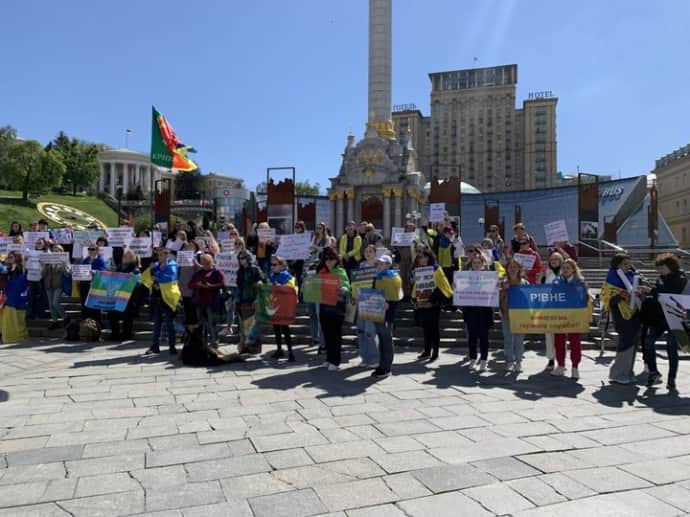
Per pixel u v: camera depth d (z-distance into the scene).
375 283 8.70
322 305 8.75
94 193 94.38
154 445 5.04
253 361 9.56
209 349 9.23
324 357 9.97
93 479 4.26
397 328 12.12
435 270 9.83
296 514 3.66
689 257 23.48
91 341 11.80
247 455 4.77
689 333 7.42
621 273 8.05
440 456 4.74
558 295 8.41
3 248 15.28
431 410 6.29
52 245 13.22
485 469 4.44
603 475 4.33
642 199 38.72
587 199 24.81
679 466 4.54
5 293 11.95
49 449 4.94
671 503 3.84
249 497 3.93
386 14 31.44
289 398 6.84
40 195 75.88
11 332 11.84
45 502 3.87
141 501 3.87
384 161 31.00
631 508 3.76
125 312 11.89
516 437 5.29
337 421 5.82
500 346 11.20
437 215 16.61
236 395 6.99
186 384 7.65
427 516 3.63
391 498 3.90
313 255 13.41
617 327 8.02
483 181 120.75
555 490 4.04
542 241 42.38
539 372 8.77
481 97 120.81
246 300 10.16
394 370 8.83
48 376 8.20
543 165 116.38
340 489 4.06
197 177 77.56
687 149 74.75
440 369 8.96
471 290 8.94
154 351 10.30
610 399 6.94
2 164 70.75
